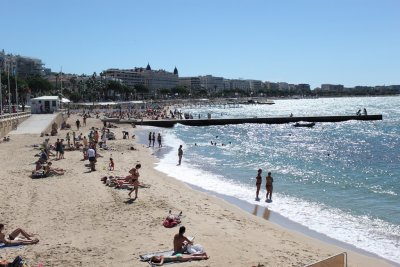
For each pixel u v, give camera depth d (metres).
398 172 37.50
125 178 26.84
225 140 67.19
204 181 31.92
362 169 39.28
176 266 13.97
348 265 15.23
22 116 67.06
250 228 19.06
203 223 19.23
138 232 17.44
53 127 59.19
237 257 14.98
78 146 45.47
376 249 17.22
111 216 19.77
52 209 20.83
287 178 34.00
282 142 64.81
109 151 46.34
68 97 196.00
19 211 20.34
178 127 92.19
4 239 15.78
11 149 43.41
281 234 18.48
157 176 32.50
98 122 88.31
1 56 163.88
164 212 20.66
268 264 14.39
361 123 101.88
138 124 92.75
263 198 26.59
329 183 31.81
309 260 14.98
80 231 17.50
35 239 16.14
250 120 99.25
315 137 73.12
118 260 14.33
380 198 26.86
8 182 27.12
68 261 14.21
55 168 31.28
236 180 32.69
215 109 197.75
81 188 25.62
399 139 68.69
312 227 20.30
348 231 19.66
